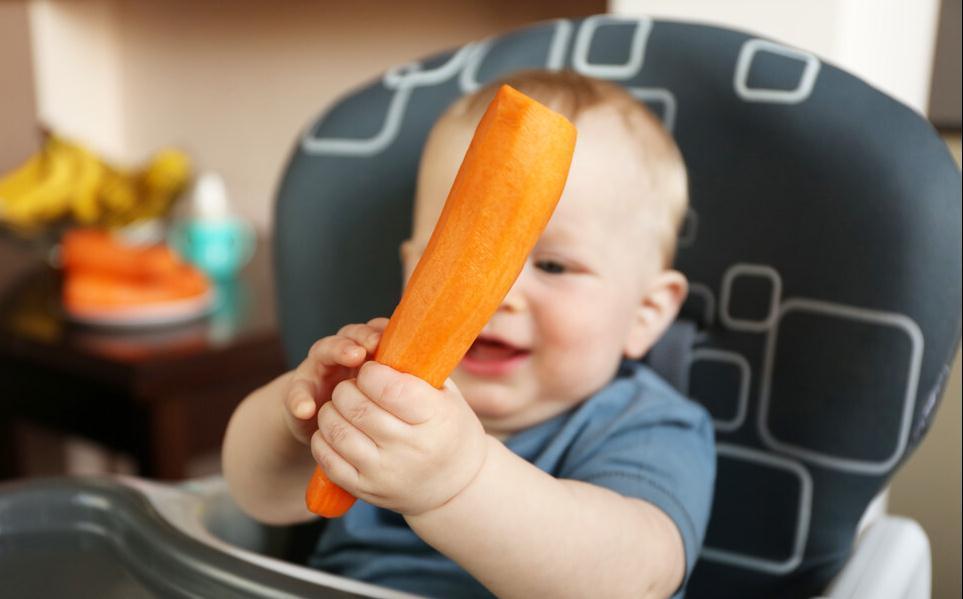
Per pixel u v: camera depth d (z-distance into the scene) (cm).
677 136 66
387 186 74
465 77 74
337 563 67
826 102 62
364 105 76
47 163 172
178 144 189
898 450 60
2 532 56
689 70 67
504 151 33
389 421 38
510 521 44
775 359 63
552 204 34
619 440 60
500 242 34
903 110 60
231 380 117
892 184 59
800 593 63
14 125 186
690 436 62
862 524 78
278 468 56
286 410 48
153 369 108
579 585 48
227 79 177
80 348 111
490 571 45
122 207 172
